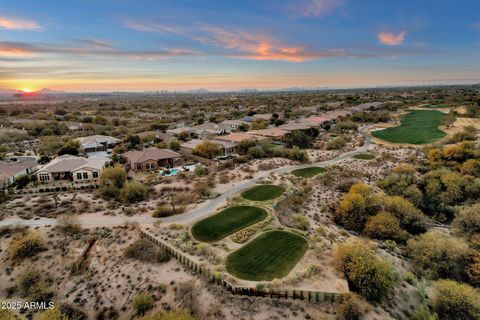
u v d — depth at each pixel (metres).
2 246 30.83
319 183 50.69
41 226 34.16
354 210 40.31
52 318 23.12
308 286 24.16
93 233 33.12
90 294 26.16
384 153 70.25
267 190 45.44
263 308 22.67
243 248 29.78
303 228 34.81
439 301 25.36
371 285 24.30
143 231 33.19
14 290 26.77
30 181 52.00
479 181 47.38
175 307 23.61
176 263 28.27
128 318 23.72
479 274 29.69
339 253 27.02
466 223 38.50
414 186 49.97
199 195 43.97
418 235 38.59
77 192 46.72
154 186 49.09
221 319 22.05
